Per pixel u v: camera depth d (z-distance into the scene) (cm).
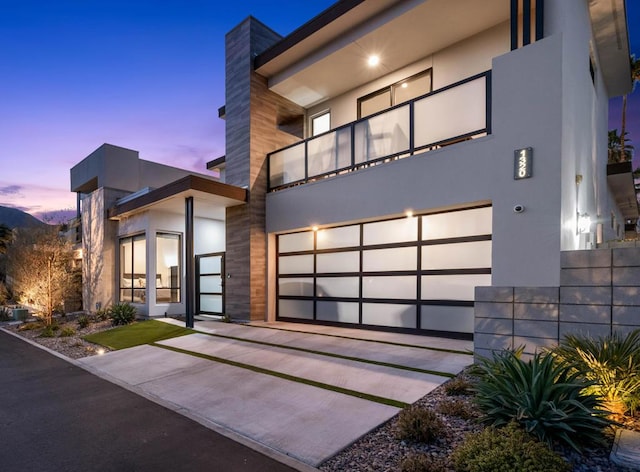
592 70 1030
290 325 991
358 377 536
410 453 326
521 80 625
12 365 726
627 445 301
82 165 1877
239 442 371
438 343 712
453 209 746
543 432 306
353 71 1027
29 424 427
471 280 727
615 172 1230
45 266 1300
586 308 500
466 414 383
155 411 459
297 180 1021
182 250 1327
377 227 877
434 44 904
